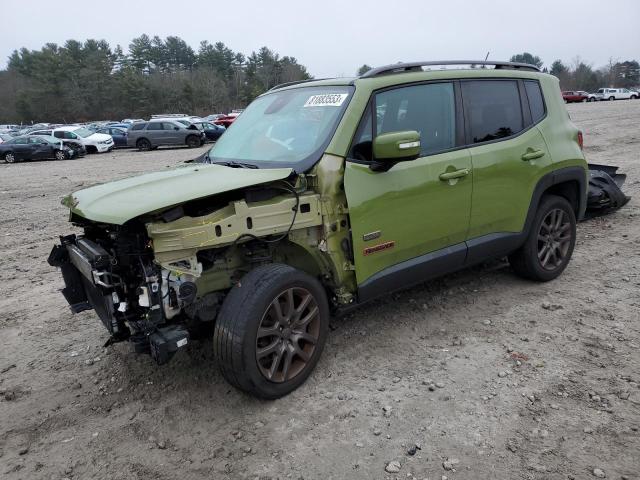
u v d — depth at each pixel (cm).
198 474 282
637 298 459
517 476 266
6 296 563
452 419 312
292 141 381
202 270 330
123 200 310
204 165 394
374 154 348
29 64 9906
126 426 325
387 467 277
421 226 394
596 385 337
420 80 405
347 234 361
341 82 396
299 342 354
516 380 347
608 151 1377
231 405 339
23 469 294
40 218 999
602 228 679
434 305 466
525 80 483
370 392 343
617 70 11481
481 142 435
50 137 2577
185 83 8906
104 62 9194
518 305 459
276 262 371
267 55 10281
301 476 275
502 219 450
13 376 393
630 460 272
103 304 340
